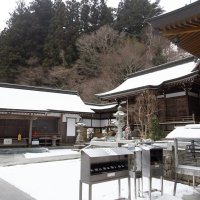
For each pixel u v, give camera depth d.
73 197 5.31
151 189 5.30
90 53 39.19
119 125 13.49
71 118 22.83
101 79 36.91
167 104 17.86
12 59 37.69
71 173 8.24
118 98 21.02
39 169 9.12
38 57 39.91
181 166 5.27
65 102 23.95
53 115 21.69
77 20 44.09
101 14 45.12
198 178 6.02
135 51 37.34
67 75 37.84
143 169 5.05
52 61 38.09
